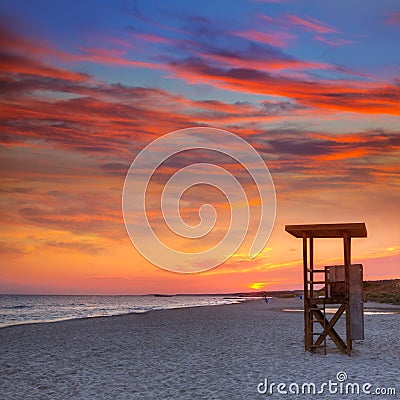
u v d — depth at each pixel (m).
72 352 18.38
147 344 20.66
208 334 24.56
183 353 17.86
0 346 20.31
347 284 17.14
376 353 17.45
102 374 13.96
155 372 14.16
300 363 15.42
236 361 15.93
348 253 17.28
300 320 34.69
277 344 20.09
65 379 13.34
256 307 61.22
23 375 13.95
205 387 12.15
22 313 65.00
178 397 11.17
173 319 36.66
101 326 30.16
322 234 17.91
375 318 34.34
